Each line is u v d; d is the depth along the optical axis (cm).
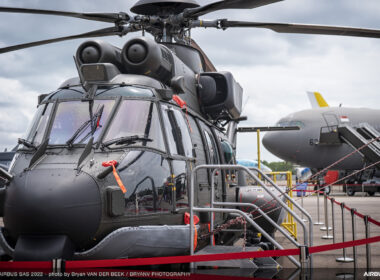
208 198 600
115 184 415
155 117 488
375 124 2862
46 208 379
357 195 3005
